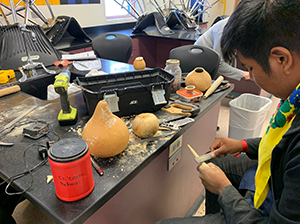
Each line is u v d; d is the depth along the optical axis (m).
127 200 0.81
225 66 1.91
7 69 1.52
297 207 0.49
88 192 0.59
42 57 1.70
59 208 0.56
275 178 0.62
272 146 0.65
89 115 0.96
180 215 1.33
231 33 0.55
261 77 0.57
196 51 1.84
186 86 1.20
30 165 0.69
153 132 0.81
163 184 1.03
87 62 1.85
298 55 0.49
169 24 3.58
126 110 0.95
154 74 1.13
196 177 1.38
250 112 1.67
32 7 2.09
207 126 1.33
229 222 0.65
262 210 0.73
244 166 1.00
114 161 0.71
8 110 1.05
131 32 3.31
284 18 0.46
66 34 2.71
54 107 1.08
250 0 0.52
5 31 1.57
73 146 0.56
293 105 0.57
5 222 0.89
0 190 0.93
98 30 3.23
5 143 0.79
